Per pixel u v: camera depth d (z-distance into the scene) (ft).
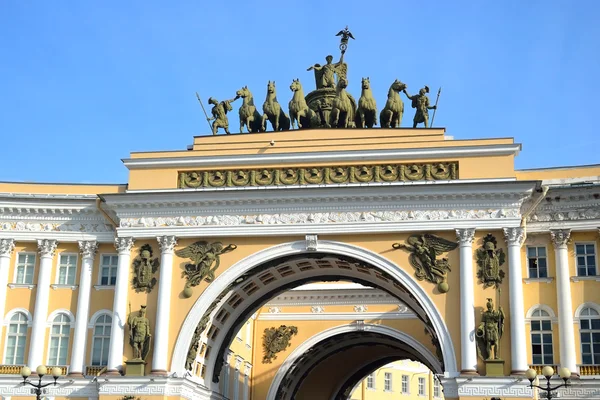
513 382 133.90
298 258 150.92
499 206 142.10
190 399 148.36
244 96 161.89
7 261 156.87
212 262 149.38
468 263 140.77
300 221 147.64
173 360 145.38
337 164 148.56
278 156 150.10
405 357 236.63
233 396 194.39
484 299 139.74
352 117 159.33
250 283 157.17
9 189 161.27
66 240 157.28
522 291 141.69
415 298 142.10
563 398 137.69
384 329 208.64
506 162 144.15
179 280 149.28
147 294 149.38
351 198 145.89
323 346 220.64
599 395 136.56
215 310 152.66
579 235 145.48
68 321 155.33
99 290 155.84
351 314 211.82
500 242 141.79
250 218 149.18
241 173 151.23
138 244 152.05
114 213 154.51
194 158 152.66
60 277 157.58
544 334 142.92
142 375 143.84
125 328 147.95
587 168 147.84
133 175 154.51
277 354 213.46
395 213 145.28
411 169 146.20
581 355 141.18
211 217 150.10
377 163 147.33
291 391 228.63
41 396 149.48
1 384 151.02
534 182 139.54
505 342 137.59
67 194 159.43
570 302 142.51
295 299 215.51
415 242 143.95
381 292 211.00
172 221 151.02
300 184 148.87
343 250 146.41
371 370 248.32
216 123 159.63
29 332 154.30
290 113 160.25
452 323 139.64
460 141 147.33
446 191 142.92
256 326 216.13
